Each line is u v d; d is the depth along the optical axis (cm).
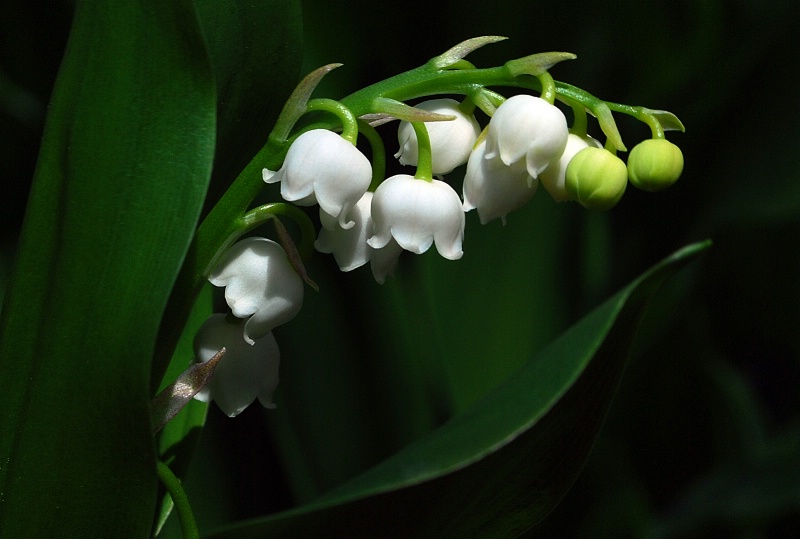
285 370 36
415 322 37
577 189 26
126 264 25
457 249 26
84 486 26
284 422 36
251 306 27
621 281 49
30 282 26
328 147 26
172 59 25
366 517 27
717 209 49
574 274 41
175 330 27
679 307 48
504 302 39
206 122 25
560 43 44
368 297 36
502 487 27
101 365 26
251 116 28
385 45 39
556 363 26
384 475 26
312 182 26
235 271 27
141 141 25
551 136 26
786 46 48
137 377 26
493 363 38
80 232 26
